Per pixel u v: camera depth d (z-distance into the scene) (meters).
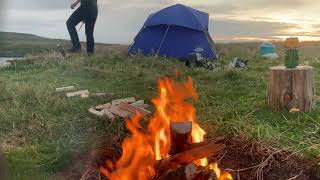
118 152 1.91
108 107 2.83
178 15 5.62
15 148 2.10
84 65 4.70
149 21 5.64
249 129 2.25
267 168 1.86
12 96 3.12
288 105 2.66
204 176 1.54
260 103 2.88
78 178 1.78
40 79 4.04
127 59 5.15
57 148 2.07
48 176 1.78
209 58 5.53
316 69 4.55
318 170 1.81
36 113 2.72
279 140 2.14
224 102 3.00
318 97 3.05
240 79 4.02
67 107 2.88
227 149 2.04
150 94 3.30
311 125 2.41
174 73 4.28
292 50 2.72
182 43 5.52
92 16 5.50
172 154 1.64
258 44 6.84
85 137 2.19
